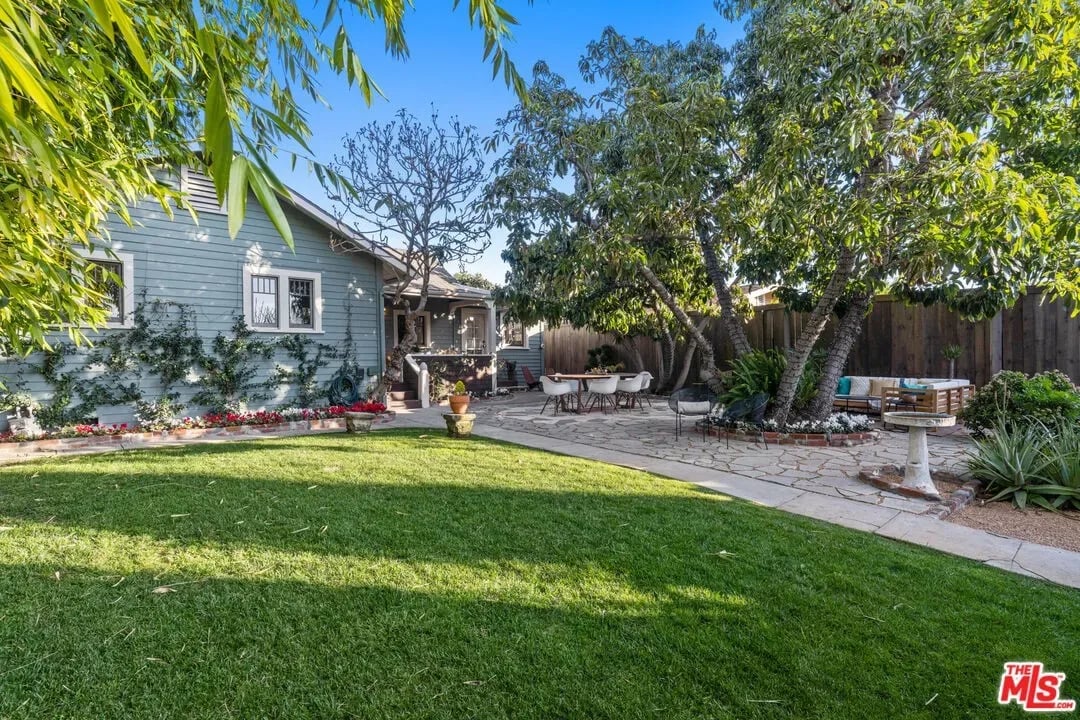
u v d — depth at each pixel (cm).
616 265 700
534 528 348
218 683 188
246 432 812
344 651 208
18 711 173
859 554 312
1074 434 478
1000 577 288
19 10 133
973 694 189
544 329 1712
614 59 786
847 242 523
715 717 175
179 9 222
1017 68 491
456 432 728
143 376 824
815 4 606
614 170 810
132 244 807
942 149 474
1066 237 437
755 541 330
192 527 341
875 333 990
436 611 238
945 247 516
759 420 719
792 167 560
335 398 1017
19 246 235
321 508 383
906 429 791
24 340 403
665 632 225
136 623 225
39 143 115
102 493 418
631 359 1437
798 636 224
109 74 253
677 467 552
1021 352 827
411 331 1050
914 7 502
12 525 341
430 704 179
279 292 962
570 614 238
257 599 247
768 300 1561
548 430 806
